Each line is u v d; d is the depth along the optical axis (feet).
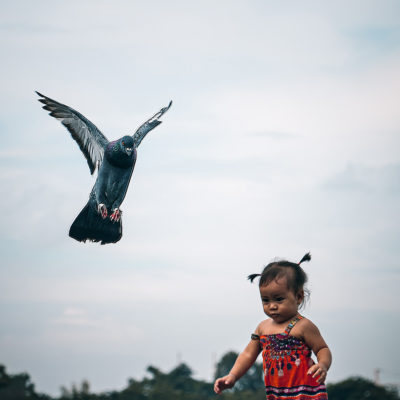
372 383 271.69
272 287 23.34
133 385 271.69
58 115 28.45
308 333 23.20
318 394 22.70
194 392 303.48
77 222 28.48
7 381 220.02
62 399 228.63
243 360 24.12
